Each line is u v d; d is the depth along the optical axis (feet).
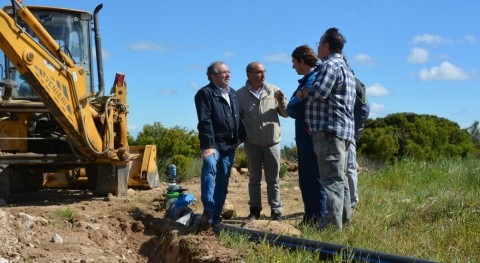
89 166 40.63
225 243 22.99
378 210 28.32
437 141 70.38
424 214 26.58
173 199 29.89
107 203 34.68
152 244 26.78
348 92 24.26
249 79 28.19
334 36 24.48
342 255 19.85
